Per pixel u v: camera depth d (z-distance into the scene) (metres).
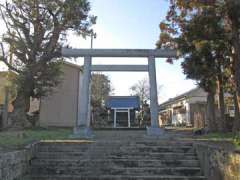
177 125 42.12
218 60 18.64
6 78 25.03
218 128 21.39
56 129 24.17
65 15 25.03
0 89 27.53
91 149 12.73
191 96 40.16
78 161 11.59
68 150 12.68
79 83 31.33
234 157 8.65
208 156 10.68
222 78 20.00
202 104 39.50
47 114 29.72
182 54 18.84
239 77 16.97
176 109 48.03
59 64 25.88
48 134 17.30
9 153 9.08
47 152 12.49
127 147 12.76
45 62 24.88
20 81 24.08
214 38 17.28
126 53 19.16
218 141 12.99
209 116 21.70
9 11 24.48
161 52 19.12
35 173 11.12
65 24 25.36
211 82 20.02
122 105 39.75
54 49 25.05
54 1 24.66
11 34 24.56
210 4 16.75
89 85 19.22
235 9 15.73
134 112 40.59
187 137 17.36
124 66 19.91
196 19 17.53
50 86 25.94
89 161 11.62
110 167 11.42
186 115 41.31
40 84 25.12
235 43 16.75
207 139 14.73
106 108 42.00
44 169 11.20
